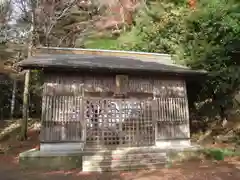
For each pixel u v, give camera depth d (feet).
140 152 33.86
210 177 27.14
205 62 40.01
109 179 26.91
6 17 62.39
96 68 32.63
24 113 47.93
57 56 40.14
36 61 32.81
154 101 37.24
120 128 35.65
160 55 48.16
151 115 36.88
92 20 80.94
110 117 35.47
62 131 32.65
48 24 64.18
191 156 35.73
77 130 33.17
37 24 61.57
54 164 30.83
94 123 34.76
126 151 33.73
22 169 30.27
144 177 27.58
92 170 30.14
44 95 32.76
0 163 33.22
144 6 74.49
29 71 48.96
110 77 35.58
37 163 30.60
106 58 42.19
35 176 27.76
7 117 70.03
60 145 32.37
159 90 37.65
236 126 44.52
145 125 36.52
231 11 43.14
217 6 44.01
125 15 83.25
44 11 62.39
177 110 38.04
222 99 43.98
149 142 36.32
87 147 33.78
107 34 82.38
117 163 31.27
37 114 69.36
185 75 37.58
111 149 34.40
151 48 58.54
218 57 40.04
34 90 62.54
